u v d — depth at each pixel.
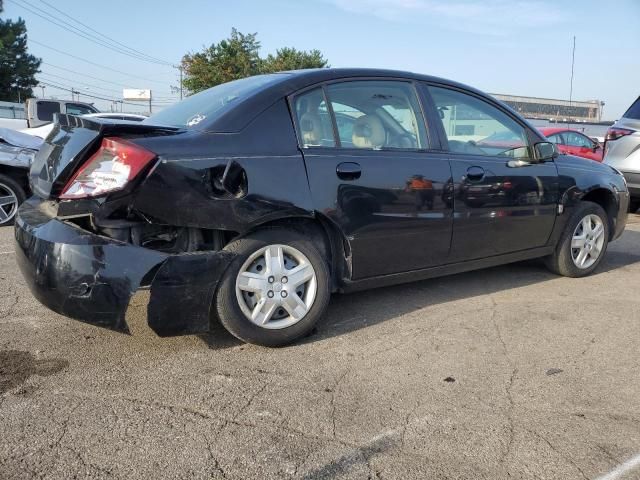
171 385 2.92
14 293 4.29
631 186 7.85
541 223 4.61
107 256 2.82
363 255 3.60
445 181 3.90
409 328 3.78
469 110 4.26
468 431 2.55
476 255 4.23
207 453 2.34
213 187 3.01
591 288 4.80
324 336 3.61
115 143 2.84
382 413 2.69
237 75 33.50
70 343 3.40
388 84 3.87
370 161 3.58
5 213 7.23
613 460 2.35
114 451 2.34
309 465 2.28
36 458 2.28
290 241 3.30
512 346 3.52
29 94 52.28
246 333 3.24
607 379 3.10
